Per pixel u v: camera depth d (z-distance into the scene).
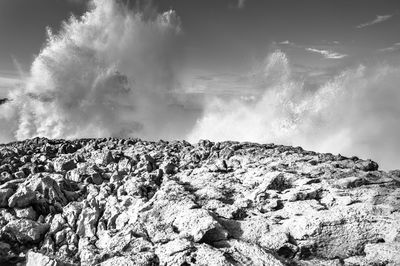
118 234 20.23
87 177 28.88
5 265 19.19
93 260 18.25
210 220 19.64
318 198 24.92
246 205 23.88
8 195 24.05
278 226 21.38
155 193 25.16
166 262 17.06
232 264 16.66
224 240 19.11
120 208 23.83
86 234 22.19
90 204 24.30
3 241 20.98
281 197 24.72
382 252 19.03
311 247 20.05
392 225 20.53
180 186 25.42
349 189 25.56
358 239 20.23
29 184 25.12
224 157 35.75
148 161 32.41
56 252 20.75
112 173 30.66
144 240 19.19
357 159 34.06
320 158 33.69
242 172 30.47
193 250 17.61
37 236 21.52
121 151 37.69
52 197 24.56
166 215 21.36
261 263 17.28
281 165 30.66
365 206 22.50
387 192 24.73
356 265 18.86
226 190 26.42
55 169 31.34
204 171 30.98
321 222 20.89
